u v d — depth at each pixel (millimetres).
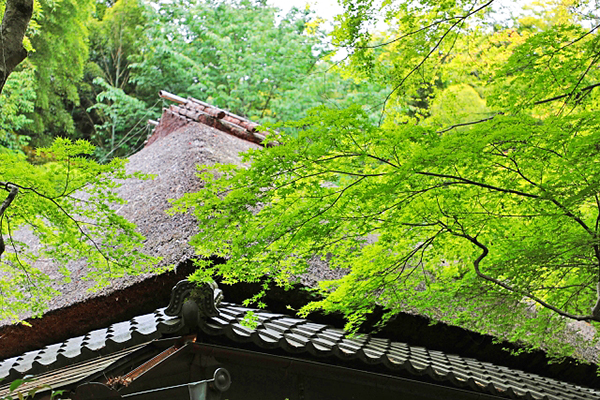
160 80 16562
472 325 4332
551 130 2834
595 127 2953
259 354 3186
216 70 16328
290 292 4035
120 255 3535
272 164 2869
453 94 4820
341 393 3746
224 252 3496
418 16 4301
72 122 16594
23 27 2504
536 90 3713
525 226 3691
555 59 3609
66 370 3104
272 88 14695
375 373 3596
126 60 19406
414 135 2854
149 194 5449
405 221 3404
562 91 3910
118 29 19219
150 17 16625
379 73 4660
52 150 2959
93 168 3076
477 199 3475
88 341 3381
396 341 4645
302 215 3121
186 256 3707
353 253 3693
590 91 3785
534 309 5434
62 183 3166
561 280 4156
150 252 3990
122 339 2998
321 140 2846
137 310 3936
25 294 4445
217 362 3117
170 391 2373
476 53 4809
